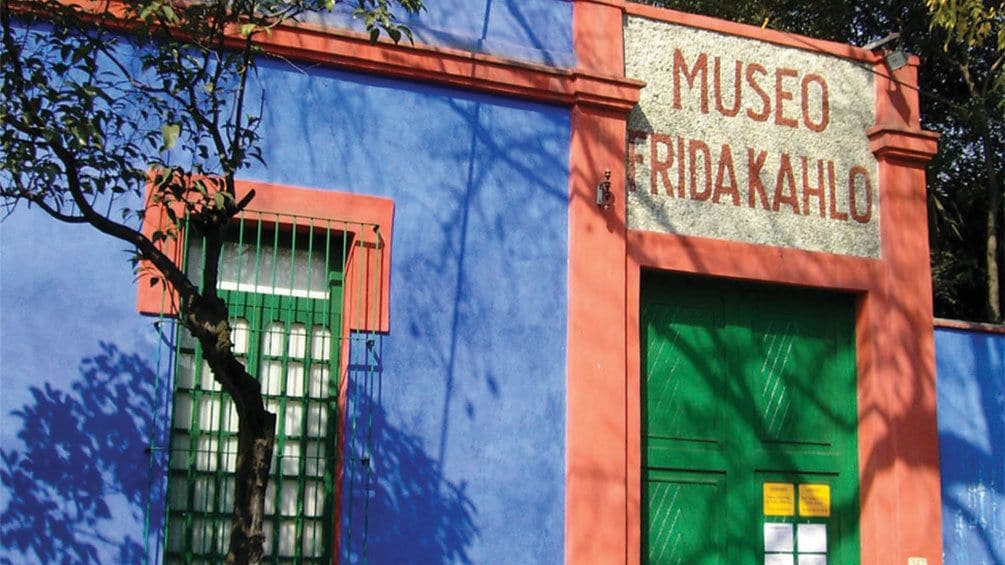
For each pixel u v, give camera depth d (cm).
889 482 905
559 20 886
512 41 866
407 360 788
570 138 870
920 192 966
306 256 790
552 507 810
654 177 890
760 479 899
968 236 1283
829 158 951
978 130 1220
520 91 852
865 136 967
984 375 957
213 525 725
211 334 569
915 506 900
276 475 752
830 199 943
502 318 821
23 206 715
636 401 846
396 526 765
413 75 823
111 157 623
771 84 945
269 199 771
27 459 690
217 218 593
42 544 684
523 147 852
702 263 887
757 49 945
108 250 727
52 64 632
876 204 959
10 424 691
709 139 914
